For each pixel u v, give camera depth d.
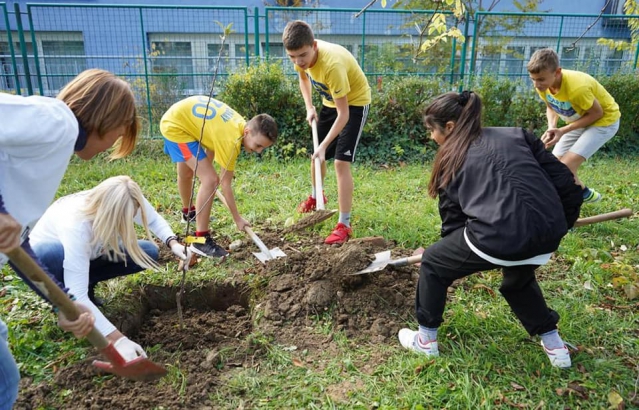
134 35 10.48
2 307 3.26
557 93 4.70
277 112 7.77
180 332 3.17
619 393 2.64
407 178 6.70
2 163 1.58
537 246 2.38
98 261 3.05
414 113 8.11
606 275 3.88
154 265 2.95
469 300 3.51
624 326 3.22
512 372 2.77
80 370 2.68
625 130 8.77
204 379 2.69
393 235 4.53
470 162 2.53
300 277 3.58
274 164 7.02
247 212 5.07
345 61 4.20
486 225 2.43
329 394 2.61
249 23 10.93
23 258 1.64
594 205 5.41
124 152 2.21
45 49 10.31
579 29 11.54
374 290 3.41
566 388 2.64
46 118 1.59
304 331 3.15
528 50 11.25
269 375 2.77
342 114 4.12
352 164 7.57
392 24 11.01
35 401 2.50
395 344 3.04
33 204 1.72
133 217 2.77
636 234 4.70
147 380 2.40
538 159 2.61
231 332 3.22
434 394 2.59
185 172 4.33
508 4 13.16
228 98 7.70
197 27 10.72
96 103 1.88
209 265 3.84
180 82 8.39
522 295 2.75
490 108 8.45
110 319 3.18
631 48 9.90
